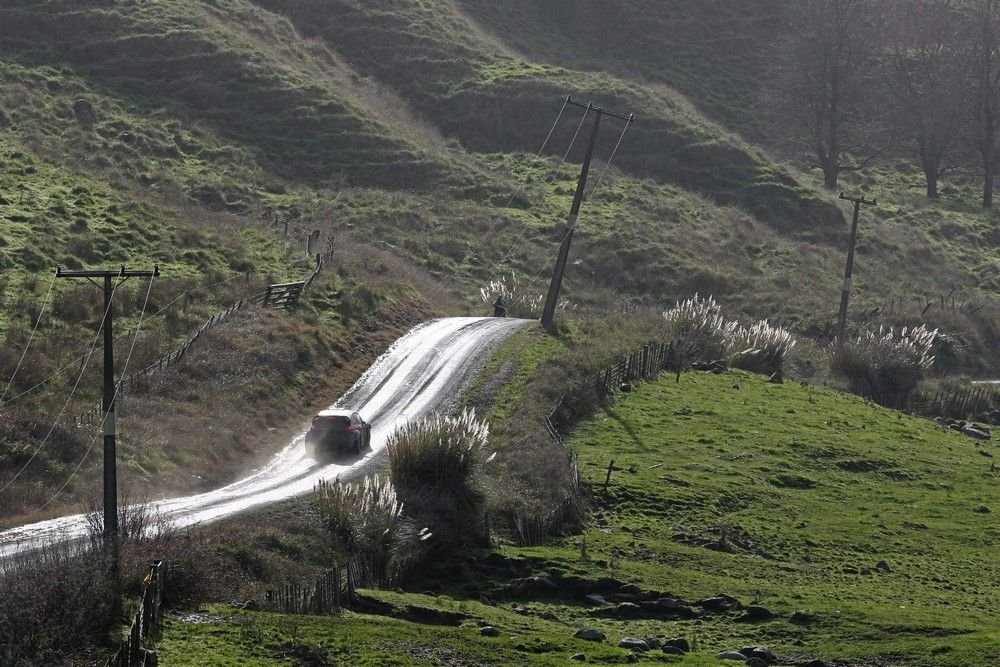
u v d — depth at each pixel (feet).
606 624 176.45
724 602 184.14
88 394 278.26
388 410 303.48
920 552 233.76
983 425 382.83
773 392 358.43
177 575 153.89
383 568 187.32
